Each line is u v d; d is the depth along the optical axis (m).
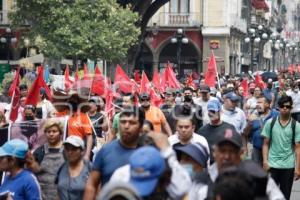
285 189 21.61
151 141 12.12
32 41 69.44
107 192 9.61
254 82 54.31
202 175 12.66
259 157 23.84
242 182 8.86
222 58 103.75
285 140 21.31
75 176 16.05
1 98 32.50
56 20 67.25
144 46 104.56
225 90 41.53
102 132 25.53
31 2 68.06
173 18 104.38
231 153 12.02
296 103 39.16
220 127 19.55
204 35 104.00
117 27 67.69
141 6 71.19
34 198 15.05
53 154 17.19
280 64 170.38
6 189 15.04
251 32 100.06
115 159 13.36
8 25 90.06
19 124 21.23
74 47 67.06
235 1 110.81
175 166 11.49
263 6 140.38
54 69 69.81
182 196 11.30
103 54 67.75
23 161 15.13
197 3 104.25
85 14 66.69
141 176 9.74
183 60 105.62
